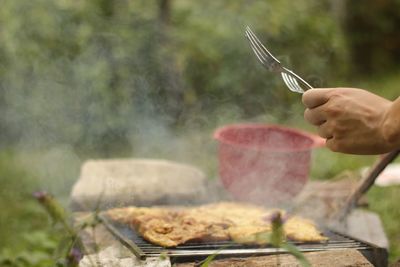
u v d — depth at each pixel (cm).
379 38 1123
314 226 297
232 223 285
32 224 479
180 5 809
